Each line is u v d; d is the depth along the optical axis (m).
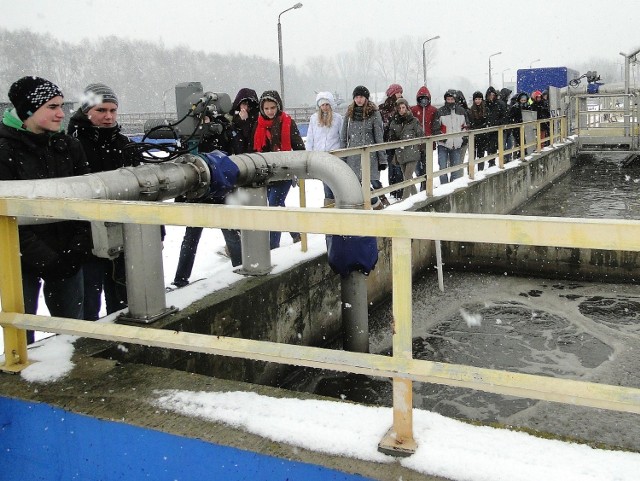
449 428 2.15
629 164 17.59
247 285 4.31
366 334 4.61
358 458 2.04
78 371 2.75
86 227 3.51
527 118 14.02
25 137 3.26
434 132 9.77
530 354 5.54
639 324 6.15
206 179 3.95
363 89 7.44
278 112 5.62
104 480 2.38
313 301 5.08
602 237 1.77
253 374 4.32
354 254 4.31
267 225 2.19
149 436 2.27
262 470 2.10
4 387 2.61
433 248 8.17
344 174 4.51
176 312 3.70
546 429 4.23
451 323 6.31
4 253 2.73
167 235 8.39
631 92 17.91
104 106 3.81
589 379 5.01
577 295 7.07
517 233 1.86
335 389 4.81
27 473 2.54
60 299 3.57
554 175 15.55
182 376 2.68
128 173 3.45
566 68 25.11
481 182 9.71
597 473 1.88
